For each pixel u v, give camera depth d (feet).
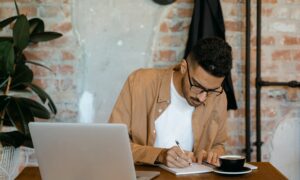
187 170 5.75
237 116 9.87
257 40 9.62
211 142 7.02
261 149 9.93
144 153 6.19
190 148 6.93
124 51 9.63
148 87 6.89
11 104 7.93
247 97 9.56
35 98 9.62
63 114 9.67
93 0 9.54
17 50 8.43
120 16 9.59
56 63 9.61
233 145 9.89
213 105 6.95
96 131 4.61
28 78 8.77
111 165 4.72
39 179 5.51
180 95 6.77
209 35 9.01
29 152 9.67
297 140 9.93
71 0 9.54
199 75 6.01
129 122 6.91
